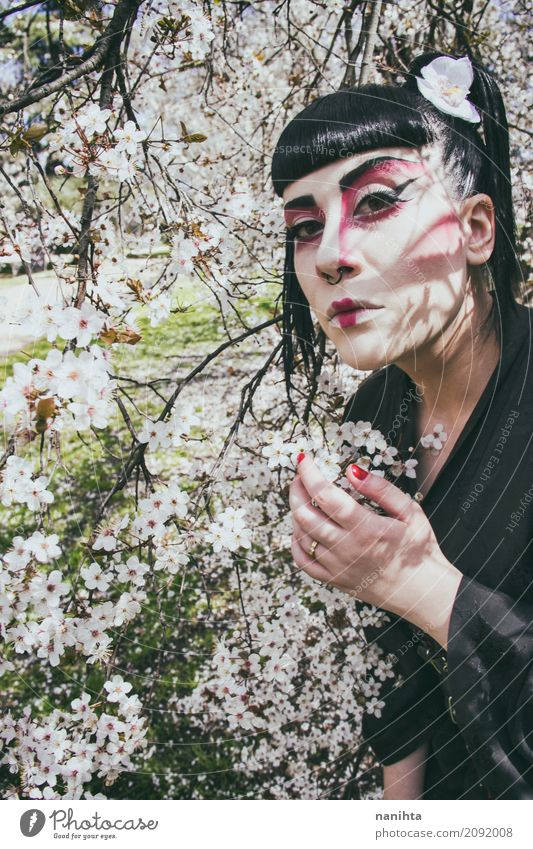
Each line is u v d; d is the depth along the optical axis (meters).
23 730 0.80
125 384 1.57
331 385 0.98
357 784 1.28
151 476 0.84
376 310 0.69
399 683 0.86
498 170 0.76
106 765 0.79
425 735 0.85
